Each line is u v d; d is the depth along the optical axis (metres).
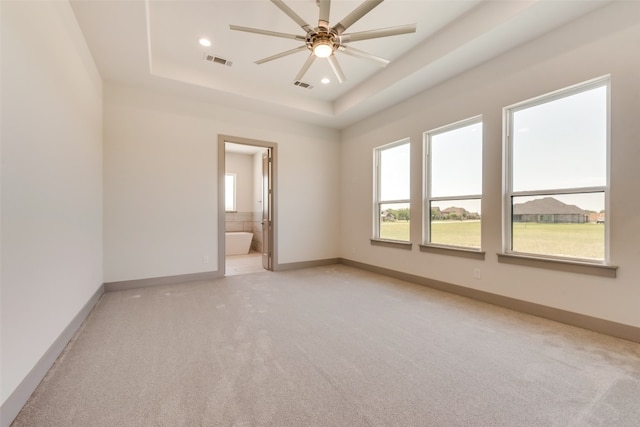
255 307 3.01
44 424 1.32
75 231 2.37
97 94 3.26
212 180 4.30
